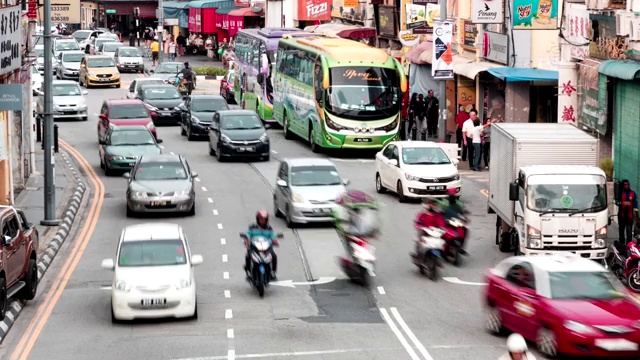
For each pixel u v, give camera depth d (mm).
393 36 88062
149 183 50000
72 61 111438
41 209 51094
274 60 80875
